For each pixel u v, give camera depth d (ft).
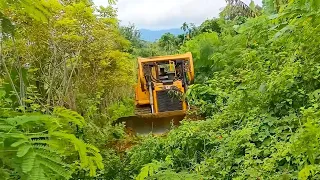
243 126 21.38
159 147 21.79
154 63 42.37
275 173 15.70
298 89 19.47
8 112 5.93
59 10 28.73
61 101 28.60
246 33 26.27
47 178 4.37
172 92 39.99
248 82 22.66
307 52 10.99
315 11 8.13
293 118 18.71
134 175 19.67
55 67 30.09
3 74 21.84
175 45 86.89
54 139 5.18
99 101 33.63
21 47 27.14
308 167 9.34
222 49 46.96
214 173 18.44
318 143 8.19
